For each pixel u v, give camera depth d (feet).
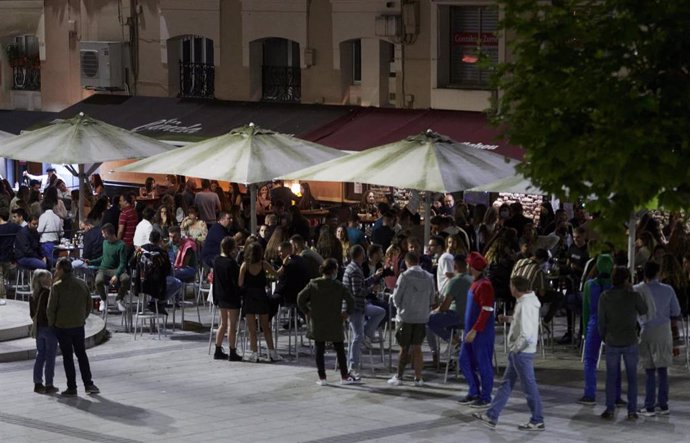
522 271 86.58
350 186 136.87
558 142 44.06
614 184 42.86
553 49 45.11
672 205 43.11
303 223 109.60
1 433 68.28
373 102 134.82
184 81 151.43
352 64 138.21
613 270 70.49
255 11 142.61
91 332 93.61
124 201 112.06
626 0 43.98
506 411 73.26
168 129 141.79
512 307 94.07
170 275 96.68
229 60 146.00
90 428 69.36
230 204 135.03
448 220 98.84
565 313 105.40
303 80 140.36
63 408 73.92
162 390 78.54
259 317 87.56
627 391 72.38
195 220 113.80
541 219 116.06
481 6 127.24
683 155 42.57
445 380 80.07
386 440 66.69
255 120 138.31
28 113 164.55
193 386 79.61
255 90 144.97
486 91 126.21
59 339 76.48
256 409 73.67
